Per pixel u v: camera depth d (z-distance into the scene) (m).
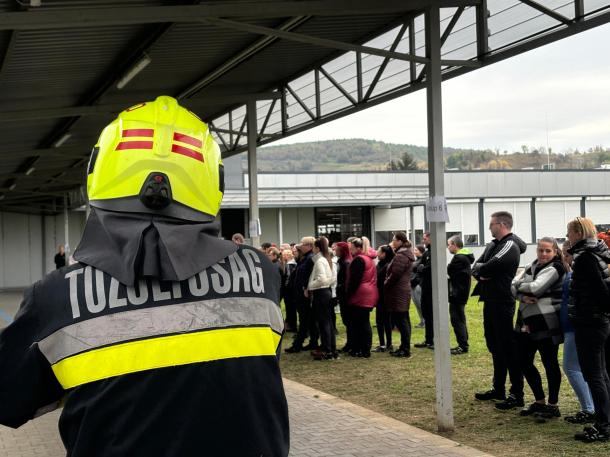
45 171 22.72
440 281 6.11
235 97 11.66
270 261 1.87
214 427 1.57
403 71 8.56
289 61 10.36
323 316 10.25
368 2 6.10
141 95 11.27
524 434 5.89
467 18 7.30
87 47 8.19
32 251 36.12
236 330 1.66
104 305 1.60
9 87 9.73
